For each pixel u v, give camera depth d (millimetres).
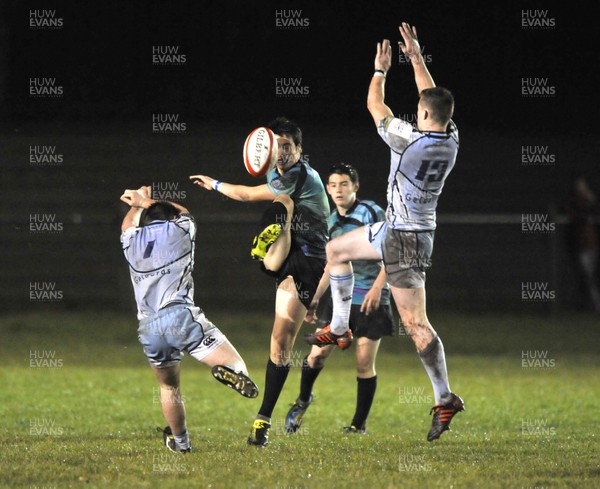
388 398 45000
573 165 89438
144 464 25672
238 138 88375
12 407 40969
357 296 34750
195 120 89375
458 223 82688
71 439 31734
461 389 47500
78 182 85875
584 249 77312
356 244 28922
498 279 82750
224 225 82062
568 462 26578
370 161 87562
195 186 85875
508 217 75312
